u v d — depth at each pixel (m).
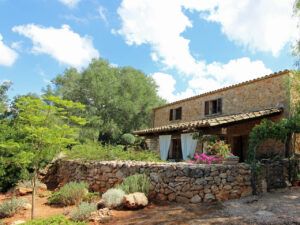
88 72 23.92
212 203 5.32
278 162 7.18
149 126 24.64
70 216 5.11
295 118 7.06
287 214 4.13
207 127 9.38
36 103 4.89
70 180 9.27
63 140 5.19
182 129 10.48
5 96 15.19
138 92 25.22
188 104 14.70
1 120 10.09
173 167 6.05
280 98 9.52
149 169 6.58
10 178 8.75
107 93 23.64
